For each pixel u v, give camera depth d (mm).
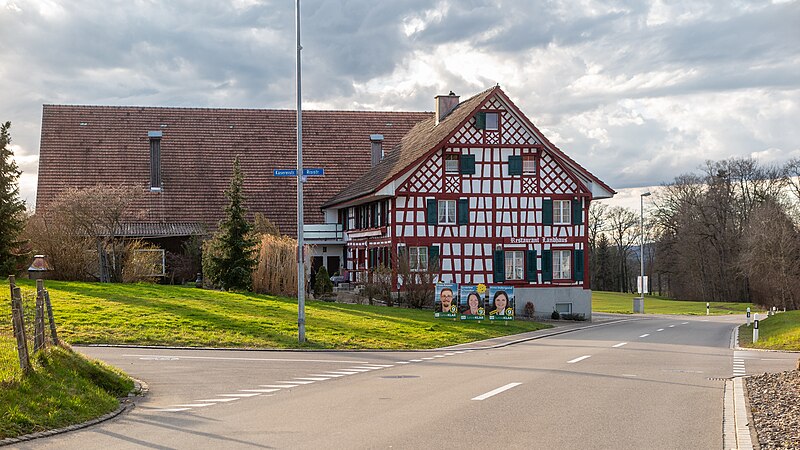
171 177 58188
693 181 88750
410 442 10594
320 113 64438
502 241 47312
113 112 61531
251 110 63906
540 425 11906
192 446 10375
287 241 41594
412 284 41844
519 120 47594
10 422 10992
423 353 25062
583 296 48062
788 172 82062
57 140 58969
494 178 47438
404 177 46438
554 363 21672
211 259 40125
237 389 16109
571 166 48094
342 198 53469
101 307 28656
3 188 35875
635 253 108875
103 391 14070
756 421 12219
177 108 62719
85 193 40750
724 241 86250
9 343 15180
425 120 60906
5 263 36031
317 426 11797
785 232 75188
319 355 23688
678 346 28859
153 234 51906
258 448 10234
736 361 22828
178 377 17984
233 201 39969
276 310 32562
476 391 15664
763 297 80438
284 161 60875
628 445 10555
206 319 28406
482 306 36750
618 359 23016
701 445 10625
